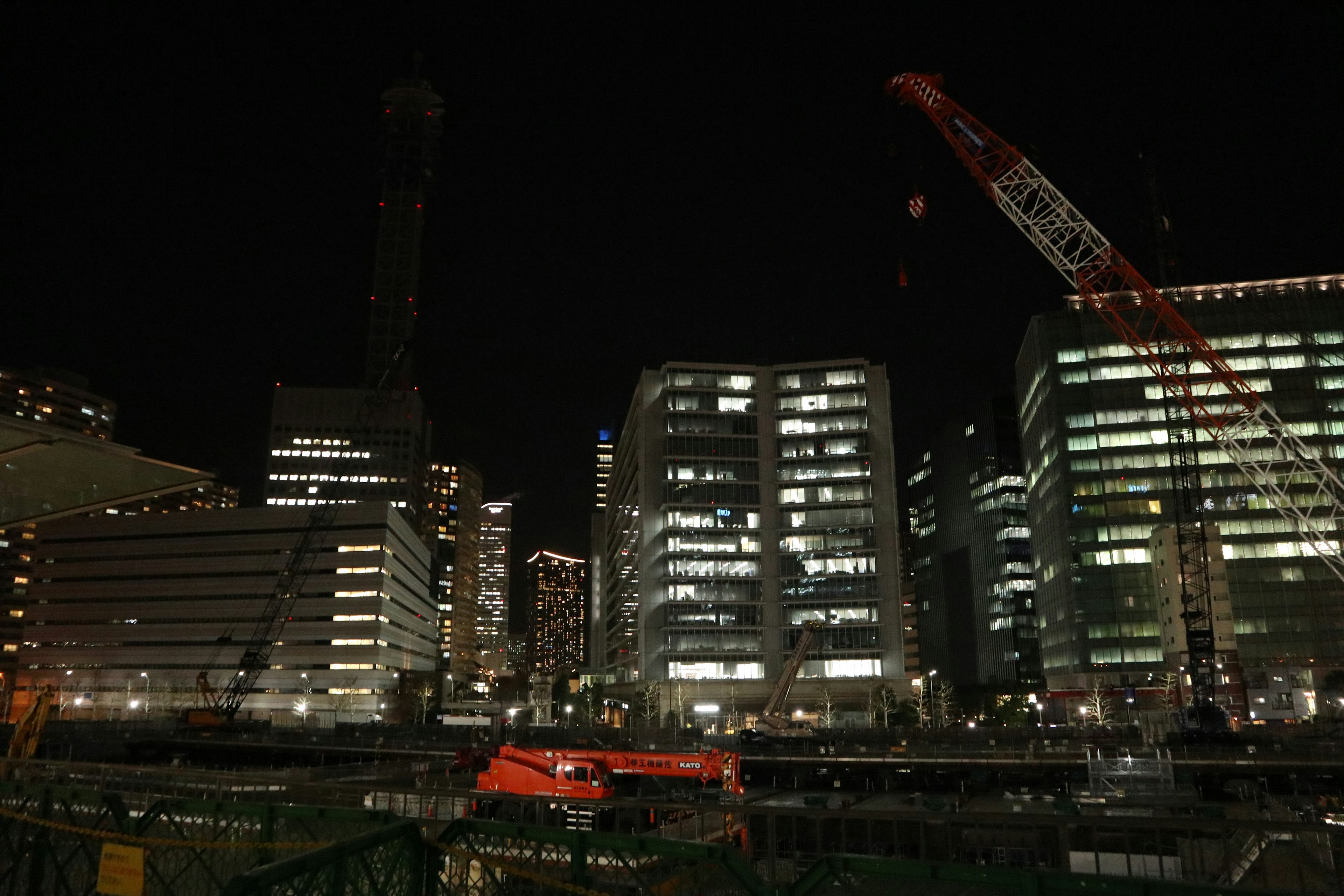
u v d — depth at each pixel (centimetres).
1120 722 13538
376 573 17262
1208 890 702
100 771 1923
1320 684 13425
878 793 6688
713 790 4919
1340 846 1304
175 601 17800
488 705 17575
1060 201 10138
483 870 979
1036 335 16312
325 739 9544
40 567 18650
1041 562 17125
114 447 1548
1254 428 14562
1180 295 15525
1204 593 11550
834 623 16450
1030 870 761
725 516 17000
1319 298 15212
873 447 17250
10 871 1330
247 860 1138
